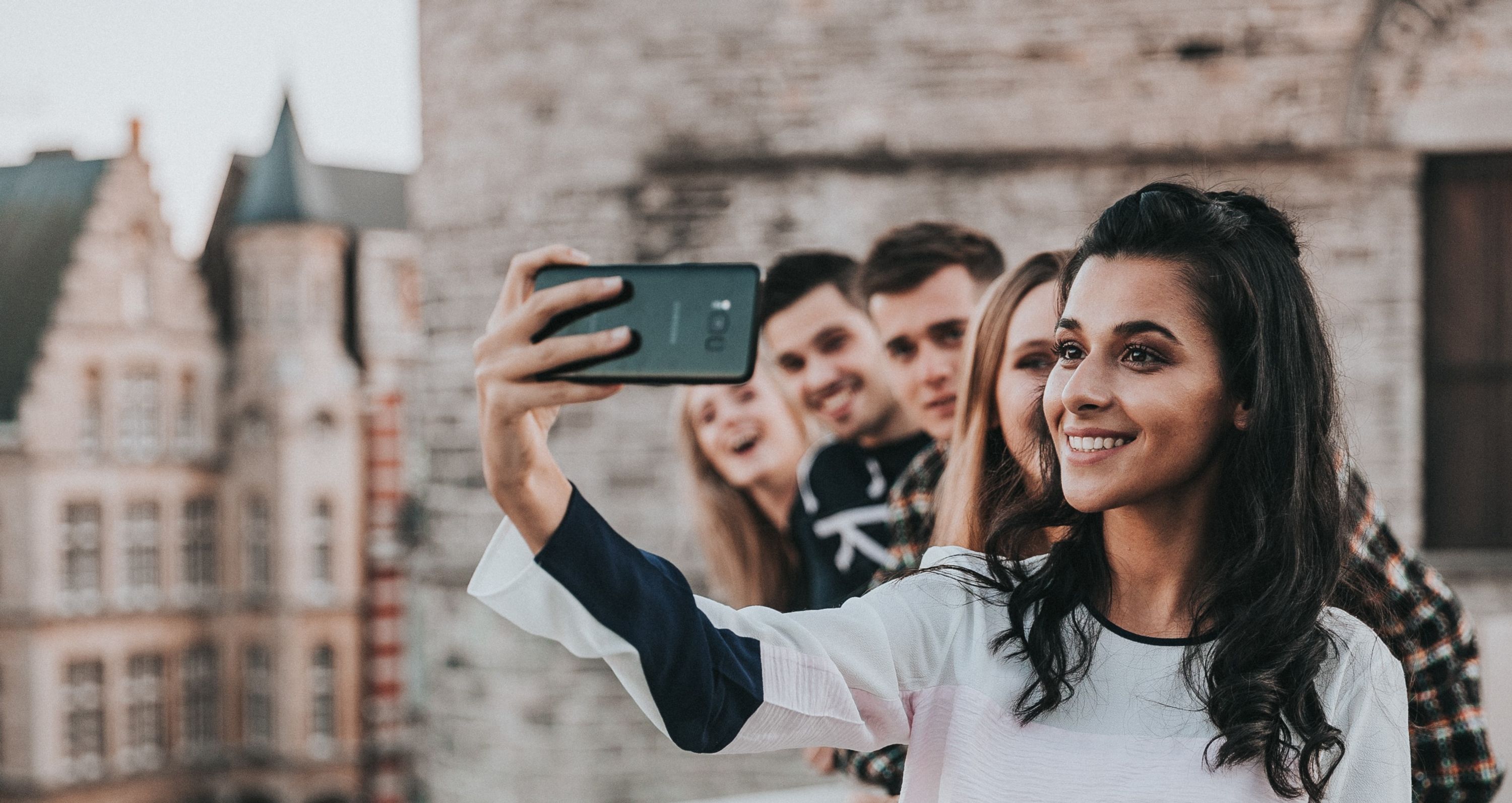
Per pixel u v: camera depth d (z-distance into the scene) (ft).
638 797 29.78
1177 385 3.56
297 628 112.27
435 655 33.06
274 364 112.98
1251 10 25.16
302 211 114.32
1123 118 25.75
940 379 8.28
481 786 31.19
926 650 3.86
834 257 10.07
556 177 28.96
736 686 3.41
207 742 112.57
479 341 3.17
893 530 7.95
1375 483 24.58
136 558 109.81
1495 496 24.76
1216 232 3.65
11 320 108.68
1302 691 3.56
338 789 113.19
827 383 9.94
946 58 26.43
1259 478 3.66
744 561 10.91
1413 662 5.19
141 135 110.52
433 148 31.89
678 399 11.20
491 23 29.76
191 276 112.47
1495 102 24.63
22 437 103.55
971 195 26.37
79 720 106.32
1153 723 3.64
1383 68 24.81
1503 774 5.40
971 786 3.67
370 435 115.75
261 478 113.09
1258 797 3.56
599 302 3.10
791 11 27.12
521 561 3.32
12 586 103.55
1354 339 22.90
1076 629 3.74
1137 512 3.76
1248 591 3.68
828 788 10.66
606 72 28.37
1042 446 4.14
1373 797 3.74
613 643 3.21
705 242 27.78
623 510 27.43
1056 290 5.85
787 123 27.27
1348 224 24.97
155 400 110.63
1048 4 25.90
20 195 114.83
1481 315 24.90
